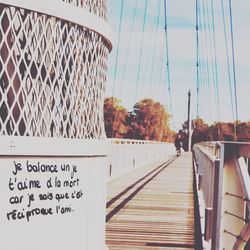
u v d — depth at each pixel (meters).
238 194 2.79
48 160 2.73
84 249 3.01
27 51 2.62
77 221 2.94
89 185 3.05
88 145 3.01
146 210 7.32
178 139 36.81
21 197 2.61
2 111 2.57
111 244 4.89
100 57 3.27
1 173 2.52
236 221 2.83
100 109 3.32
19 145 2.56
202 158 9.23
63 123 2.84
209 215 3.83
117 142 13.86
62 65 2.83
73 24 2.89
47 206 2.74
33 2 2.60
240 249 2.69
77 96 2.95
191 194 9.78
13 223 2.58
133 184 11.50
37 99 2.67
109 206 7.68
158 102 51.94
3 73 2.56
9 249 2.55
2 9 2.52
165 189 10.65
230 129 45.66
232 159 2.84
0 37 2.54
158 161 25.66
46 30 2.71
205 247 4.08
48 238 2.75
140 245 4.87
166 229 5.77
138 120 50.81
